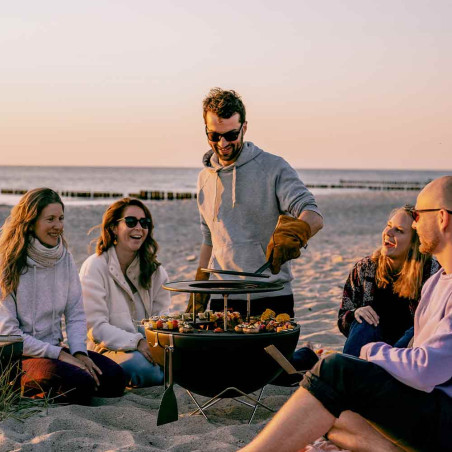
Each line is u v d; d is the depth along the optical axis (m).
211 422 3.49
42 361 3.76
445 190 2.47
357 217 24.47
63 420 3.31
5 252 3.92
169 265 10.51
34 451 2.93
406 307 3.77
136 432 3.23
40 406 3.63
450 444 2.35
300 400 2.38
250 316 3.75
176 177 118.62
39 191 3.96
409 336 3.28
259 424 3.36
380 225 20.69
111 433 3.20
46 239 3.98
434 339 2.34
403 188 76.69
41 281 4.01
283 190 3.89
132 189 66.06
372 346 2.49
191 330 3.23
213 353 3.13
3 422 3.29
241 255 3.97
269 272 3.97
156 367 4.20
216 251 4.09
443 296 2.48
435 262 3.69
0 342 3.66
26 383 3.73
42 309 4.00
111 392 3.88
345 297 3.99
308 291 7.75
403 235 3.64
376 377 2.37
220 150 3.86
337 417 2.38
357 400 2.39
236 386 3.27
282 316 3.43
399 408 2.36
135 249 4.30
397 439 2.41
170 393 3.19
